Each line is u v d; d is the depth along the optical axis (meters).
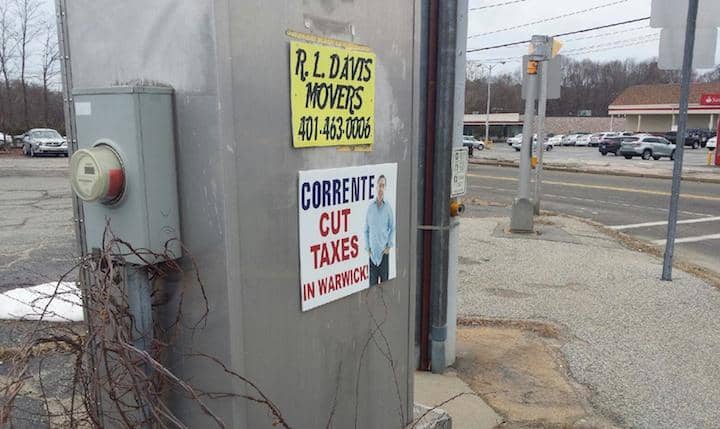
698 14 6.14
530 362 4.38
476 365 4.31
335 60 2.09
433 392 3.85
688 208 13.64
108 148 1.70
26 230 9.43
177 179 1.77
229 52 1.68
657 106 67.19
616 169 24.34
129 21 1.78
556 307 5.69
